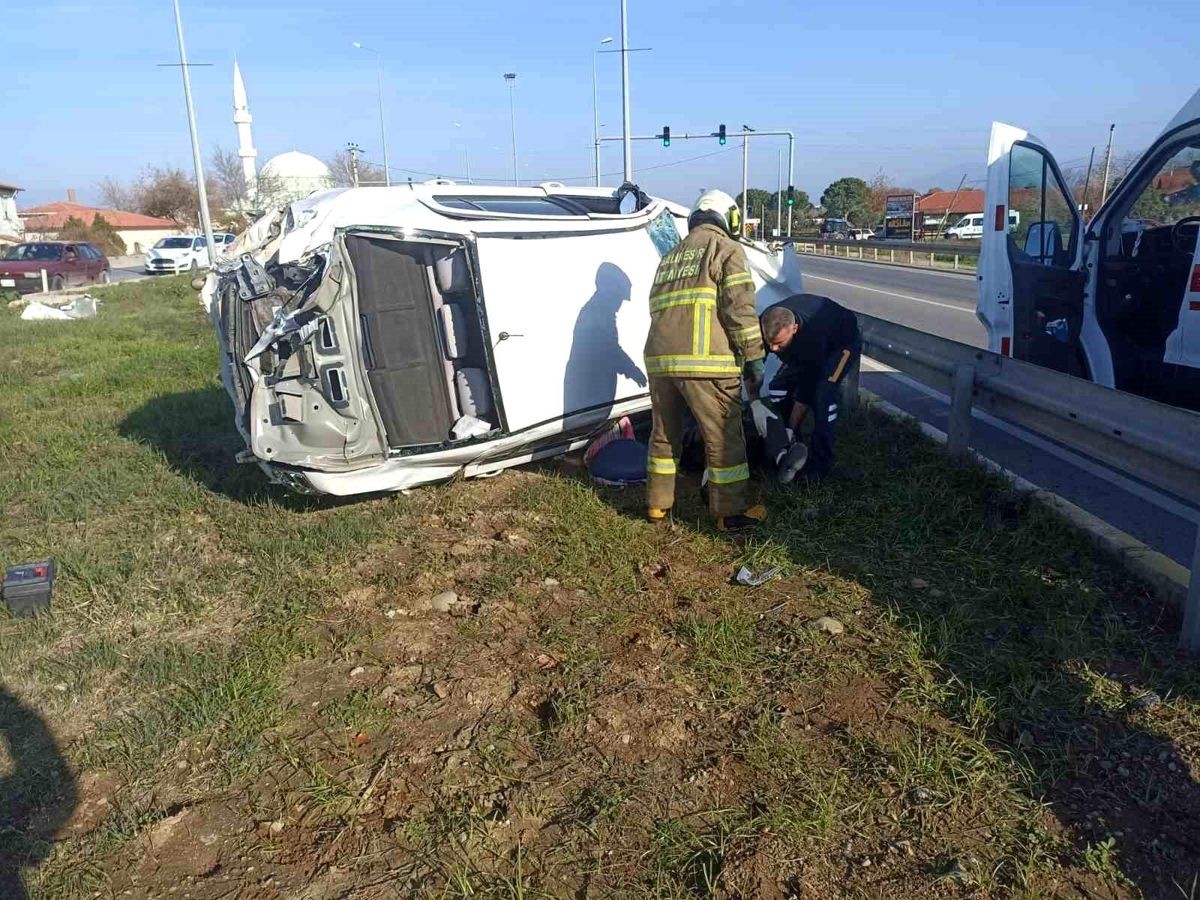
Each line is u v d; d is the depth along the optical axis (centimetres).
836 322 524
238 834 269
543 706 328
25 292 2509
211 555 464
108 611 408
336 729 316
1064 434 446
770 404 550
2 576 441
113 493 553
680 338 446
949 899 238
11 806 284
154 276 3450
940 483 513
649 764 292
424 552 457
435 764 296
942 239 4819
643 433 625
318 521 494
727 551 448
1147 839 257
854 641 360
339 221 465
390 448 486
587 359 548
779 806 270
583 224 562
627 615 386
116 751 307
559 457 596
